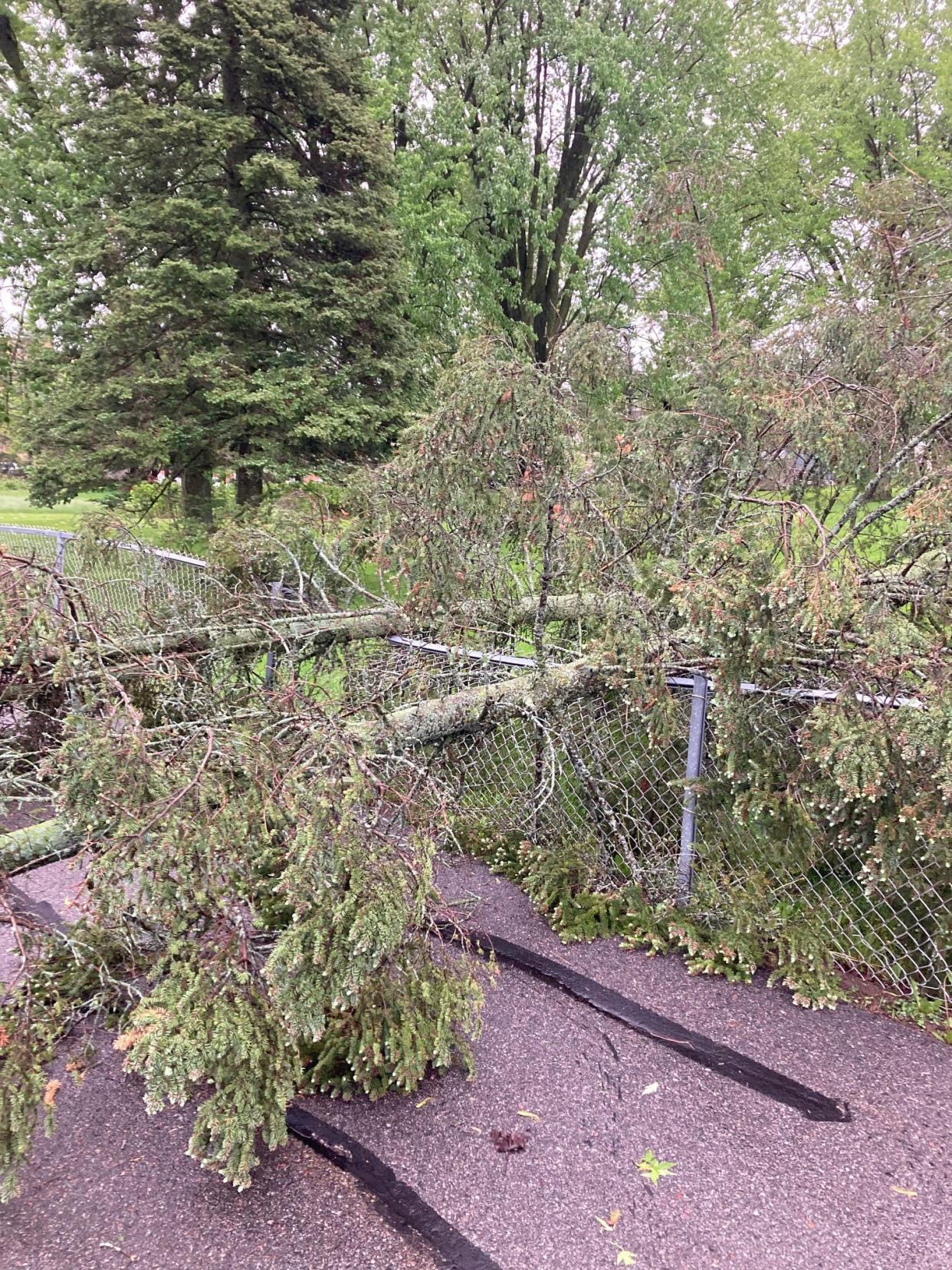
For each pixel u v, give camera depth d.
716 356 4.02
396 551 2.94
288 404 8.70
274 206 9.05
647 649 2.71
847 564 2.17
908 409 3.25
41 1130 1.99
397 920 1.79
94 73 9.00
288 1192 1.82
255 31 8.42
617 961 2.76
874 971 2.63
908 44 11.81
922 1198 1.79
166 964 2.10
